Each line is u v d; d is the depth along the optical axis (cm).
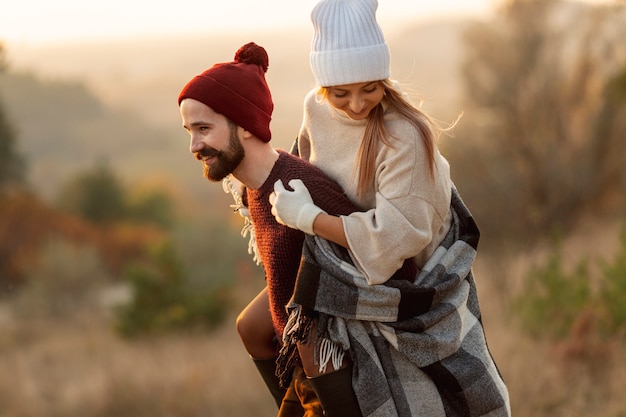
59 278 2973
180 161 9469
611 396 852
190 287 2017
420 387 326
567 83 2411
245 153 327
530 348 991
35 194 4228
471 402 327
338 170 337
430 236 315
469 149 2277
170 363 1338
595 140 2275
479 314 349
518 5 2441
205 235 2847
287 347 328
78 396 1261
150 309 1878
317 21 309
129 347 1694
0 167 4081
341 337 315
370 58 303
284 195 318
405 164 311
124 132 10819
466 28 2480
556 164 2216
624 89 2320
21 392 1324
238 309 2023
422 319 321
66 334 2148
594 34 2417
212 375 1235
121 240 4256
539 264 1334
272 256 335
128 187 5597
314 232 315
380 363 323
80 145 9781
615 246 1466
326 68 307
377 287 314
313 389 328
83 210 5053
